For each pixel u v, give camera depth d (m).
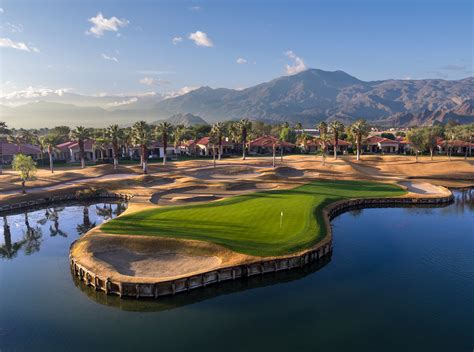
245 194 70.81
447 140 142.62
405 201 72.38
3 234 55.50
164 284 33.34
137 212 55.75
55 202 76.81
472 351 25.62
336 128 124.81
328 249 43.88
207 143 153.25
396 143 153.62
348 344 26.41
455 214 64.31
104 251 40.97
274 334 27.77
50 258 44.47
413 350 25.70
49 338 27.41
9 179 88.31
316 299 33.28
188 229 46.66
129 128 135.00
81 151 109.44
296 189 77.50
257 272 37.59
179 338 27.38
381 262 41.91
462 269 39.78
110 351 25.80
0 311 31.41
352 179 92.88
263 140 158.38
